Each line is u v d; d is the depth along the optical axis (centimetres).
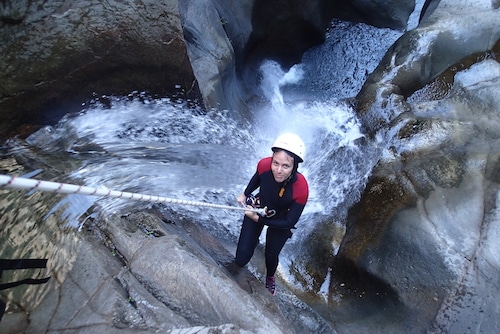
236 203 544
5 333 298
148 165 511
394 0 1008
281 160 335
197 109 591
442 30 729
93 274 335
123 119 553
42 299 323
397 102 664
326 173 632
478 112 629
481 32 733
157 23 517
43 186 182
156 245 355
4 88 473
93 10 491
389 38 1030
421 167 549
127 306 310
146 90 558
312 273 533
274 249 409
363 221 534
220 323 304
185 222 471
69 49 490
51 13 477
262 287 405
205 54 637
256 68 923
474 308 431
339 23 1060
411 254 473
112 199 420
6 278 336
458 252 461
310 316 442
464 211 491
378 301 477
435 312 441
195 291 321
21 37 471
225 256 441
